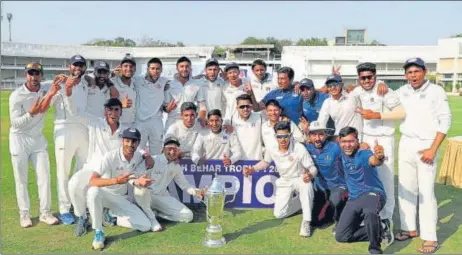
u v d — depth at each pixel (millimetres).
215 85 5770
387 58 46281
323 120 4723
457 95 35281
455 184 6156
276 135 4445
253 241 4094
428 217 3896
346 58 46969
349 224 3971
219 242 3975
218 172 5051
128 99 4902
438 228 4480
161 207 4637
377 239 3725
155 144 5574
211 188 4023
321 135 4516
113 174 4188
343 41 53250
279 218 4773
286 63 47781
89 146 4512
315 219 4520
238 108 5078
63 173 4598
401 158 4133
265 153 4988
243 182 5074
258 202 5113
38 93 4375
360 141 4645
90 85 4848
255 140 5133
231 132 5070
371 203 3844
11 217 4746
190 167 5035
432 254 3777
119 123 4555
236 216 4840
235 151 5027
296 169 4523
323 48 47844
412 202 4152
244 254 3773
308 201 4277
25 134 4387
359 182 3975
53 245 3965
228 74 5719
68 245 3969
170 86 5703
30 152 4461
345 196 4430
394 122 4355
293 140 4602
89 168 4289
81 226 4262
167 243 4027
